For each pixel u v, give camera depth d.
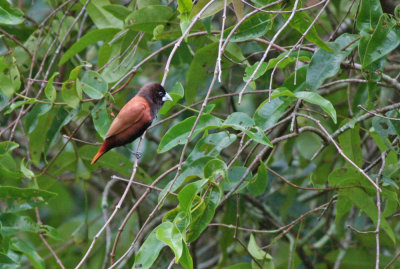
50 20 11.46
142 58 10.50
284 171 13.52
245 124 7.29
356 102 9.09
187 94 10.27
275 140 8.56
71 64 11.90
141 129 9.09
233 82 13.19
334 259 12.18
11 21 9.18
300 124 11.38
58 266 12.49
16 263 8.20
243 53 10.90
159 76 13.34
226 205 11.85
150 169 14.15
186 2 8.09
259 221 12.70
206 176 6.96
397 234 12.61
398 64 11.74
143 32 9.72
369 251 11.82
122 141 9.00
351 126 8.92
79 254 12.91
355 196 9.39
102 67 9.68
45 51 11.34
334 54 8.31
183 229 6.59
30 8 14.52
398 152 9.27
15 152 13.21
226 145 7.41
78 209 16.94
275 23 9.21
